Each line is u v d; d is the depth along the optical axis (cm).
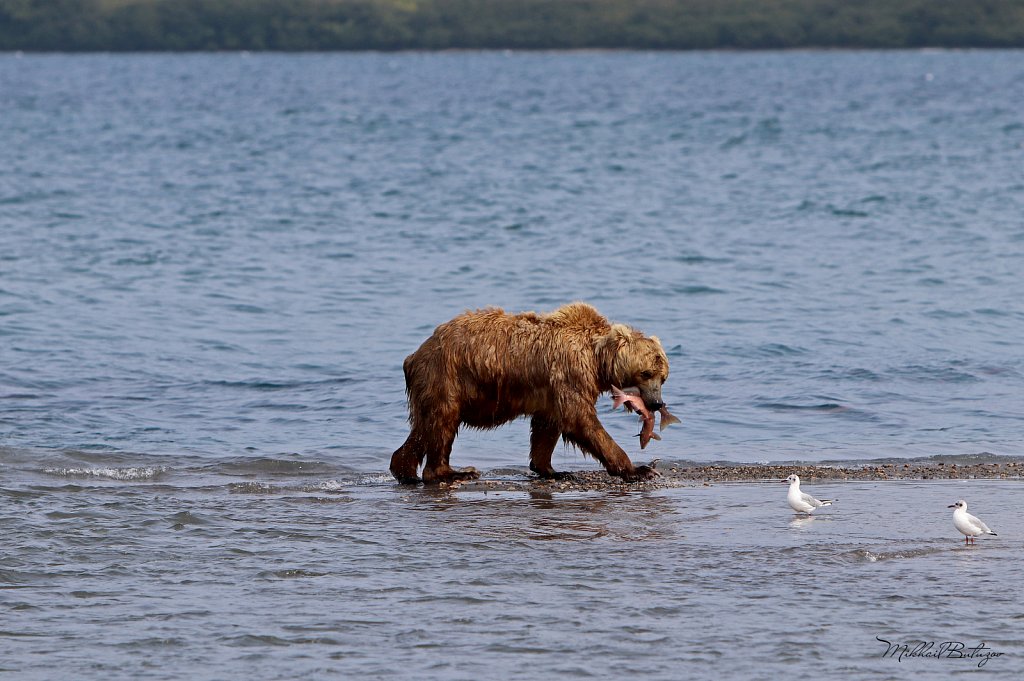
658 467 5138
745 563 3750
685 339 7819
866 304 8881
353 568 3719
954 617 3275
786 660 3017
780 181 17300
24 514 4297
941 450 5394
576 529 4162
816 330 8050
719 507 4444
